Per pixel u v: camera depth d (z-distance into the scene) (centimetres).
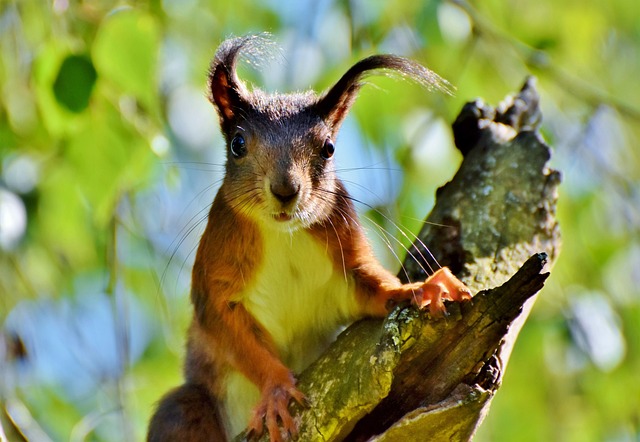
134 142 1077
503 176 1003
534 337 1340
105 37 1033
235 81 1067
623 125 1519
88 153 1059
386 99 1225
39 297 1352
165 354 1456
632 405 1395
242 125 1034
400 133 1313
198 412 1049
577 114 1434
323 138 1023
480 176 1010
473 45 1293
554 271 1367
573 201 1388
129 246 1461
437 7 1284
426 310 806
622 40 1611
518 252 957
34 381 1381
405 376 810
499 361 827
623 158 1523
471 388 787
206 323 1016
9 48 1232
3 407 1112
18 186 1292
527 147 1021
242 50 1104
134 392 1384
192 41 1366
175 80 1376
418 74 1014
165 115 1353
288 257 1010
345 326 1036
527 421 1392
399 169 1290
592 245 1381
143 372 1438
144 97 1045
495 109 1108
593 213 1427
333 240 1003
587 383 1398
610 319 1333
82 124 1059
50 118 1059
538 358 1388
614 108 1320
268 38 1160
